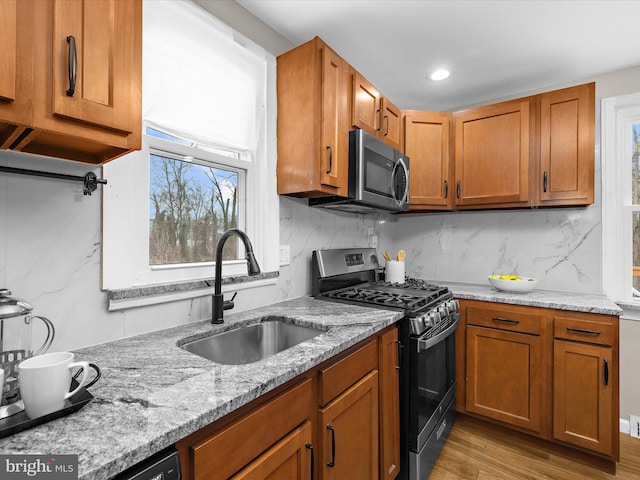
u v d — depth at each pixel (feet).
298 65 5.39
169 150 4.40
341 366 3.74
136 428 1.96
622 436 6.76
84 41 2.42
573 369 5.90
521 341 6.40
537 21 5.50
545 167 6.88
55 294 3.21
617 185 7.18
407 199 7.24
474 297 6.94
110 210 3.61
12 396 2.25
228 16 5.00
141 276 4.02
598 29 5.69
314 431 3.37
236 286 5.05
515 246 8.23
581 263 7.39
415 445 5.04
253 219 5.53
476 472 5.64
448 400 6.40
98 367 2.65
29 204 3.06
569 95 6.64
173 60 4.30
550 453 6.16
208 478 2.25
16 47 2.10
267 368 2.91
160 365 2.96
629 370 6.86
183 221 4.67
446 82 7.73
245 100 5.25
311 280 6.64
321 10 5.29
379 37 5.99
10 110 2.09
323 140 5.20
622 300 7.11
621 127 7.18
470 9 5.24
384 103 6.75
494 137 7.39
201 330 4.10
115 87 2.59
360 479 4.11
